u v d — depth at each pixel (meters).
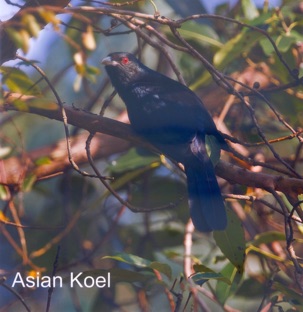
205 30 11.17
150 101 9.00
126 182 11.40
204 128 8.60
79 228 11.52
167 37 11.76
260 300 9.84
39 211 12.58
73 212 11.66
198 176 8.12
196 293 9.00
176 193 11.45
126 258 7.98
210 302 11.02
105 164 12.89
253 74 11.46
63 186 11.52
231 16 12.05
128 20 8.80
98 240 11.77
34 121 13.16
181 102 8.94
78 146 10.48
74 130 11.89
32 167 9.88
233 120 11.44
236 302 11.44
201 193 8.02
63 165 10.24
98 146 10.52
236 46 10.08
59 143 10.38
